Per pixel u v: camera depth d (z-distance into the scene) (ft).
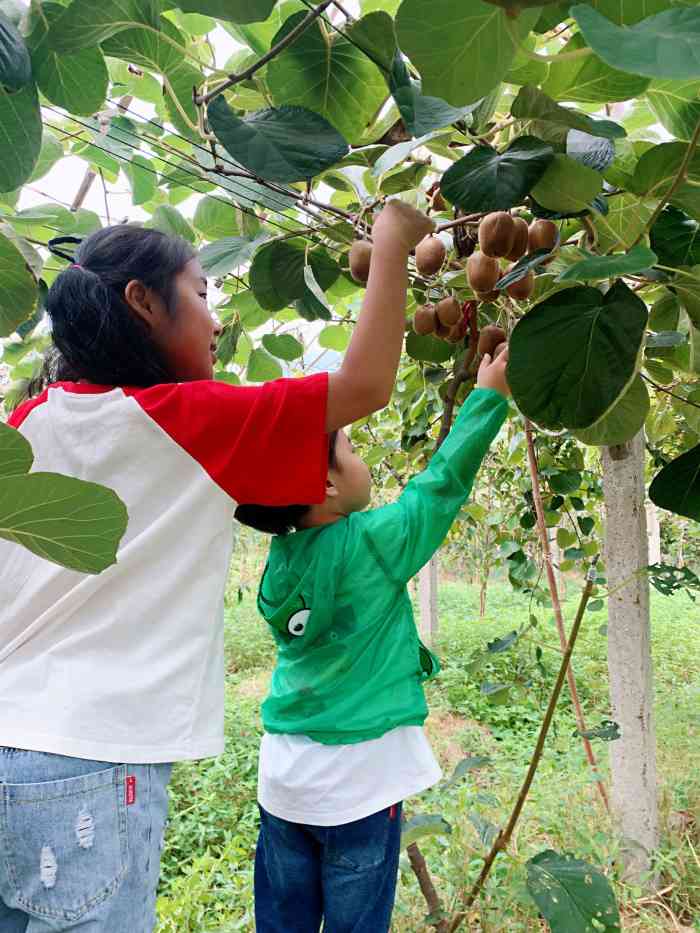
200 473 3.37
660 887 8.69
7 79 2.85
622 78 3.22
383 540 4.99
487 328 5.20
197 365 3.88
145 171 5.86
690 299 3.71
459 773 5.95
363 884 4.85
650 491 3.62
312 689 4.99
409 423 11.30
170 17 4.25
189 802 12.07
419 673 5.37
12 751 3.02
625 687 8.64
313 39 3.60
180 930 7.75
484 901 7.70
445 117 2.94
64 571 3.25
